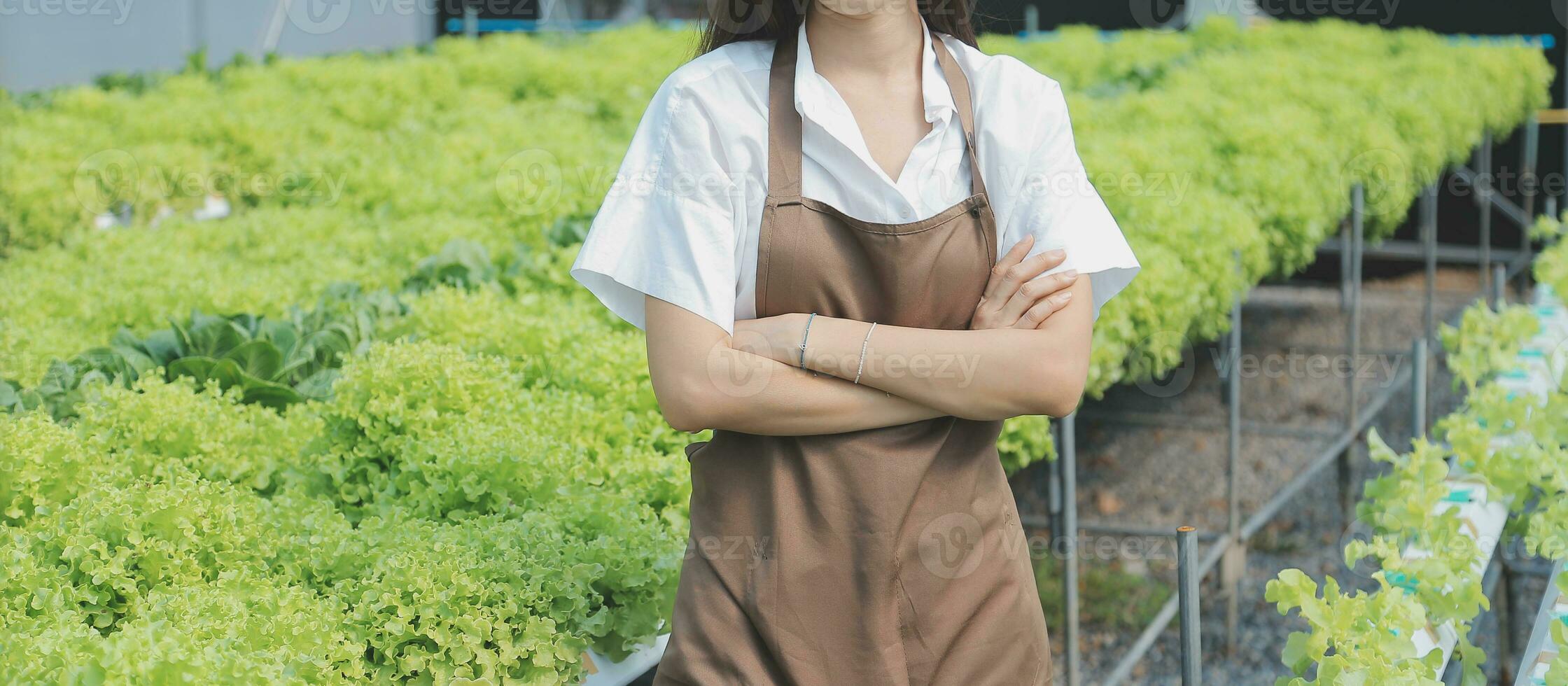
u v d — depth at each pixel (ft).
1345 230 24.85
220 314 11.93
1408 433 23.29
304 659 6.36
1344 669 7.30
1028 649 6.07
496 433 9.09
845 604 5.74
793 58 5.87
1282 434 20.74
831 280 5.75
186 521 7.25
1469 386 12.53
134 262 16.15
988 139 5.97
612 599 7.82
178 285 13.79
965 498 5.95
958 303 5.94
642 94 27.99
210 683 5.80
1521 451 10.14
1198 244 16.08
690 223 5.66
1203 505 20.54
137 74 30.78
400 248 15.99
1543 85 31.30
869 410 5.70
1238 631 16.63
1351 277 26.73
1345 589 17.57
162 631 5.99
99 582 6.79
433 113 26.78
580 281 5.99
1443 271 34.42
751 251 5.80
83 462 8.29
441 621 6.97
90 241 17.84
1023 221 6.09
